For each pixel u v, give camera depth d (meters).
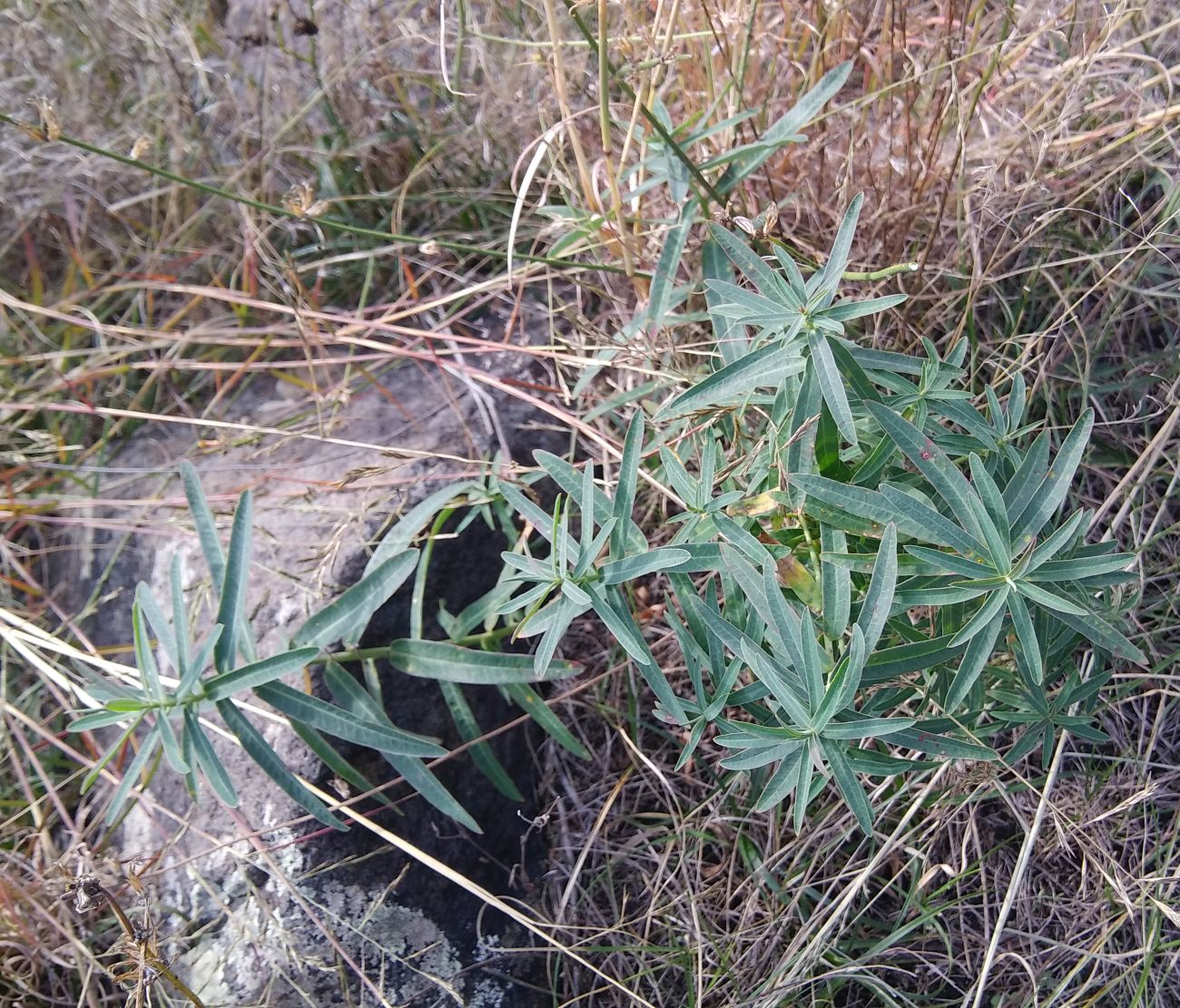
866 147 0.56
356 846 0.47
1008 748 0.49
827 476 0.40
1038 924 0.48
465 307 0.65
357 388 0.61
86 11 0.69
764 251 0.52
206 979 0.46
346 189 0.69
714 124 0.51
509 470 0.50
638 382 0.56
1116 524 0.49
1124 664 0.51
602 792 0.52
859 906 0.48
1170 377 0.54
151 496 0.58
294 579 0.49
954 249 0.57
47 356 0.61
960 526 0.36
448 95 0.67
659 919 0.50
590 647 0.54
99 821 0.53
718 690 0.40
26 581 0.59
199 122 0.69
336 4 0.67
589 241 0.55
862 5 0.58
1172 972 0.47
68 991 0.49
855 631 0.34
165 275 0.68
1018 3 0.61
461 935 0.48
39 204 0.67
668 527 0.52
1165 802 0.49
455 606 0.51
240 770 0.48
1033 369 0.55
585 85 0.58
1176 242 0.53
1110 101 0.55
